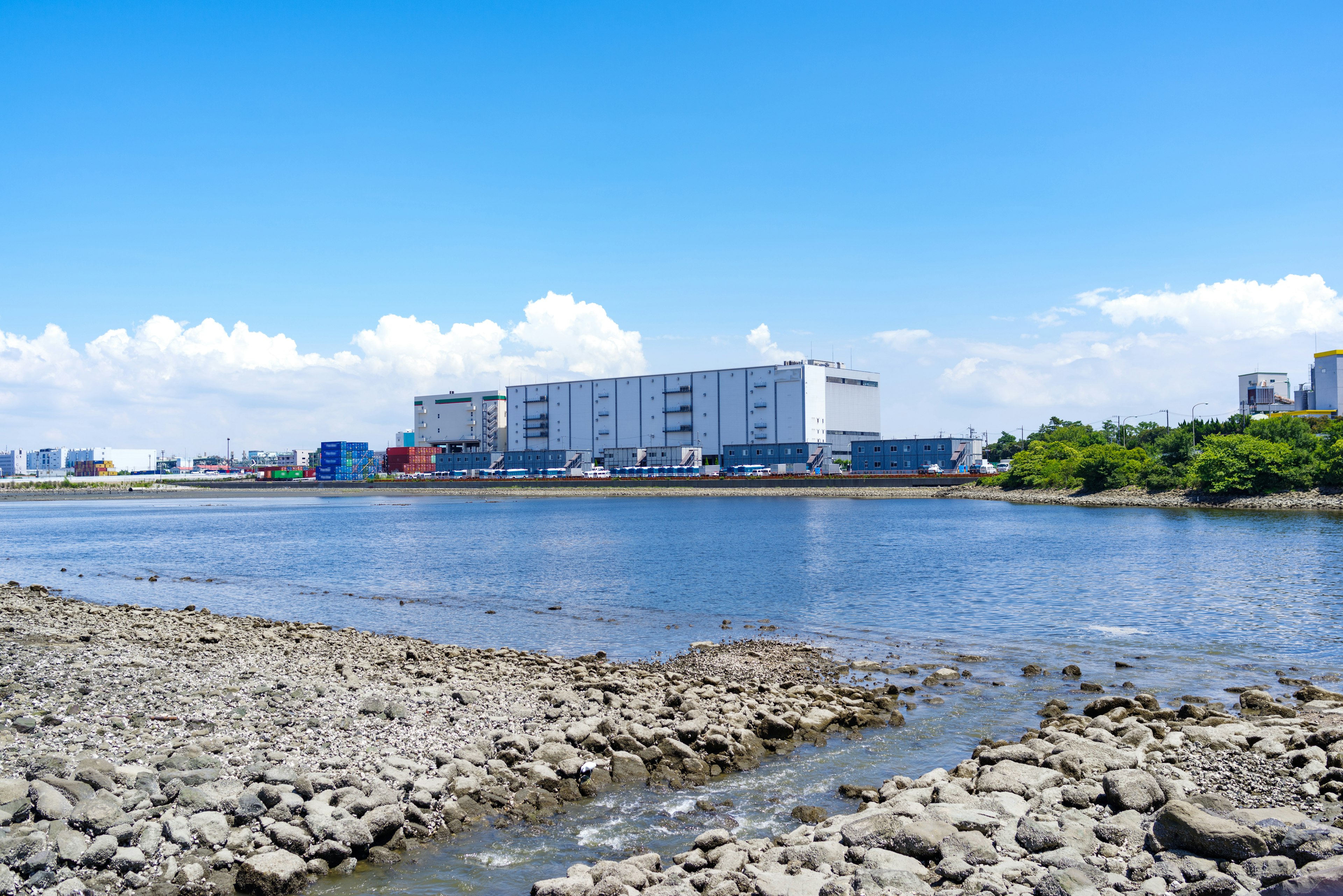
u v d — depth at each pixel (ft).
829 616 136.98
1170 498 395.96
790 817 56.13
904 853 44.83
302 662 93.56
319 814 49.34
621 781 61.82
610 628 130.93
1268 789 51.24
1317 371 638.94
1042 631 122.31
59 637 101.65
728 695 81.92
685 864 46.44
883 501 509.35
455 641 122.93
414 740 63.52
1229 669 98.22
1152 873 40.73
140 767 52.90
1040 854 43.68
